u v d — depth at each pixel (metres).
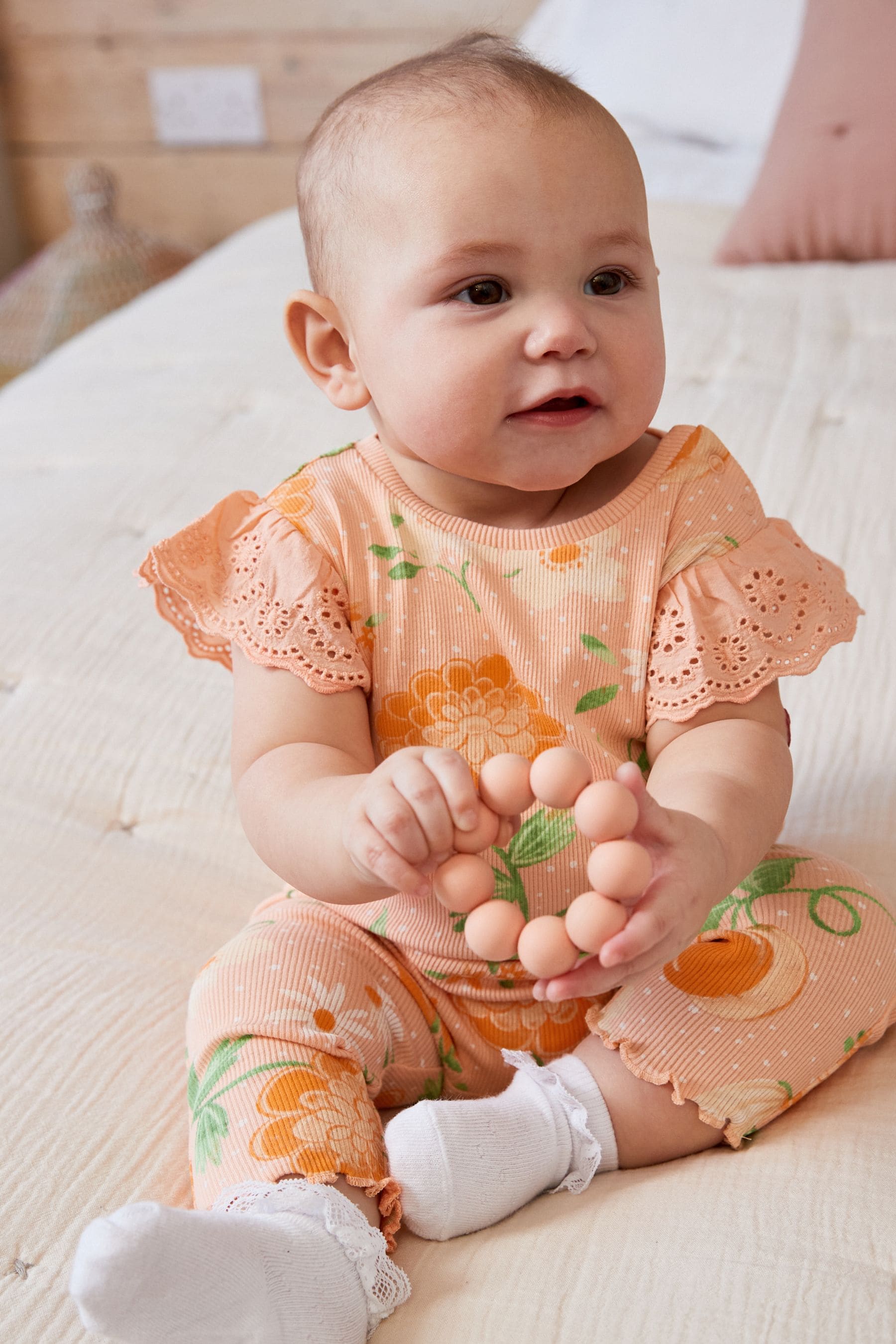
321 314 0.82
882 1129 0.69
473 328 0.72
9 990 0.83
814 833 0.93
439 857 0.60
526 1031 0.78
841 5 1.87
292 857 0.68
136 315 1.88
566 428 0.73
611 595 0.78
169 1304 0.54
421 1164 0.65
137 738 1.08
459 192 0.71
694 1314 0.58
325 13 2.68
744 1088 0.70
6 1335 0.61
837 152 1.80
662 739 0.77
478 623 0.78
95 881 0.97
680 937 0.60
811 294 1.71
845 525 1.23
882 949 0.75
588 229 0.72
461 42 0.87
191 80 2.79
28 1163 0.71
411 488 0.81
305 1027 0.70
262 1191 0.61
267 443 1.46
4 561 1.28
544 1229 0.65
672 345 1.58
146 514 1.35
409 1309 0.61
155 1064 0.79
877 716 1.03
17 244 3.03
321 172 0.79
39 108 2.90
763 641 0.77
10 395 1.70
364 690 0.79
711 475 0.82
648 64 2.25
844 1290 0.58
